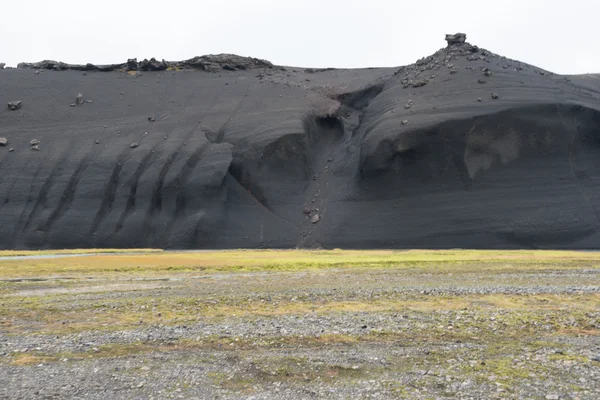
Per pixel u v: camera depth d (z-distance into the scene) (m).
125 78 120.50
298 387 10.95
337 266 39.31
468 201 73.69
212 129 95.50
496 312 18.78
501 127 76.25
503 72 87.94
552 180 73.81
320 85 115.31
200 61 129.38
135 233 78.44
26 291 26.44
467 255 50.75
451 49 99.94
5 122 96.56
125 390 10.79
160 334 15.88
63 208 82.25
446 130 76.44
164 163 86.25
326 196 83.81
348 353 13.55
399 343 14.52
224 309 20.25
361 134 89.56
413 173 77.25
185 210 82.00
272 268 38.62
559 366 12.08
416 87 90.06
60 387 10.95
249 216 81.88
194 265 40.00
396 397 10.25
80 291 26.22
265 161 86.81
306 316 18.50
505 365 12.26
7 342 14.95
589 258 44.84
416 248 70.62
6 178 84.94
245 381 11.39
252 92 108.69
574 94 81.75
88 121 98.88
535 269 34.88
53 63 127.81
